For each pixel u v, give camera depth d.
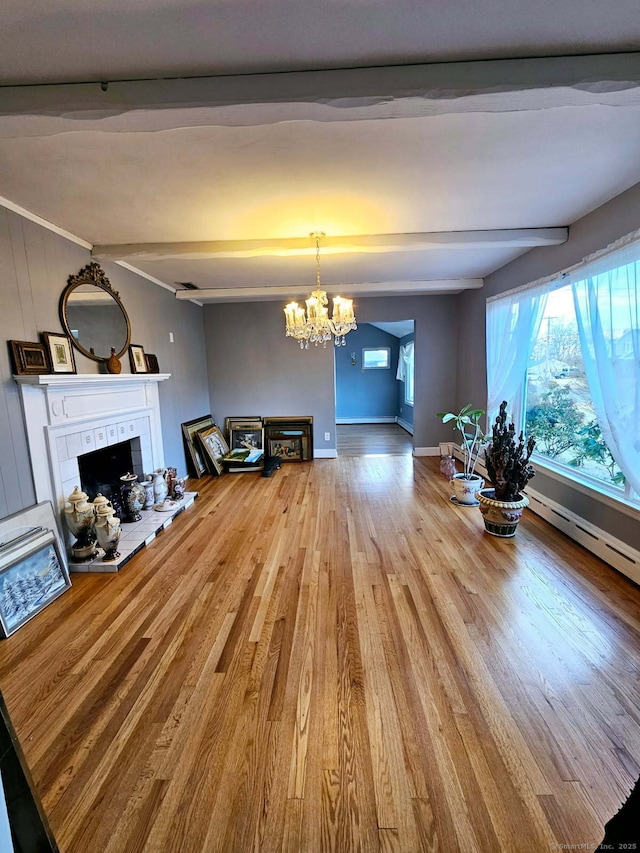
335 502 3.87
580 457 2.90
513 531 2.99
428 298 5.48
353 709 1.49
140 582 2.44
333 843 1.08
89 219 2.47
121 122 1.42
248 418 5.73
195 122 1.43
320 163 1.85
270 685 1.62
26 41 1.14
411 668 1.69
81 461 2.99
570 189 2.22
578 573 2.45
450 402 5.67
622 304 2.24
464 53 1.25
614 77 1.27
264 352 5.62
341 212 2.47
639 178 2.11
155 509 3.53
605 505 2.57
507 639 1.86
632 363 2.19
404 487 4.32
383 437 7.18
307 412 5.71
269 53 1.22
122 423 3.32
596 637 1.86
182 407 4.78
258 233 2.80
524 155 1.83
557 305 3.12
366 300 5.51
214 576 2.50
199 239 2.89
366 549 2.83
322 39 1.17
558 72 1.28
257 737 1.39
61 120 1.39
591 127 1.61
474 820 1.12
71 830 1.12
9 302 2.21
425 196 2.27
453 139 1.68
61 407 2.59
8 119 1.38
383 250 3.01
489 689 1.58
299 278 4.28
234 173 1.92
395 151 1.76
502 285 4.00
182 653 1.81
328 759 1.30
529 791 1.19
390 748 1.34
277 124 1.53
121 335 3.39
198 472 4.89
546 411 3.32
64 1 0.99
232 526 3.31
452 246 2.91
